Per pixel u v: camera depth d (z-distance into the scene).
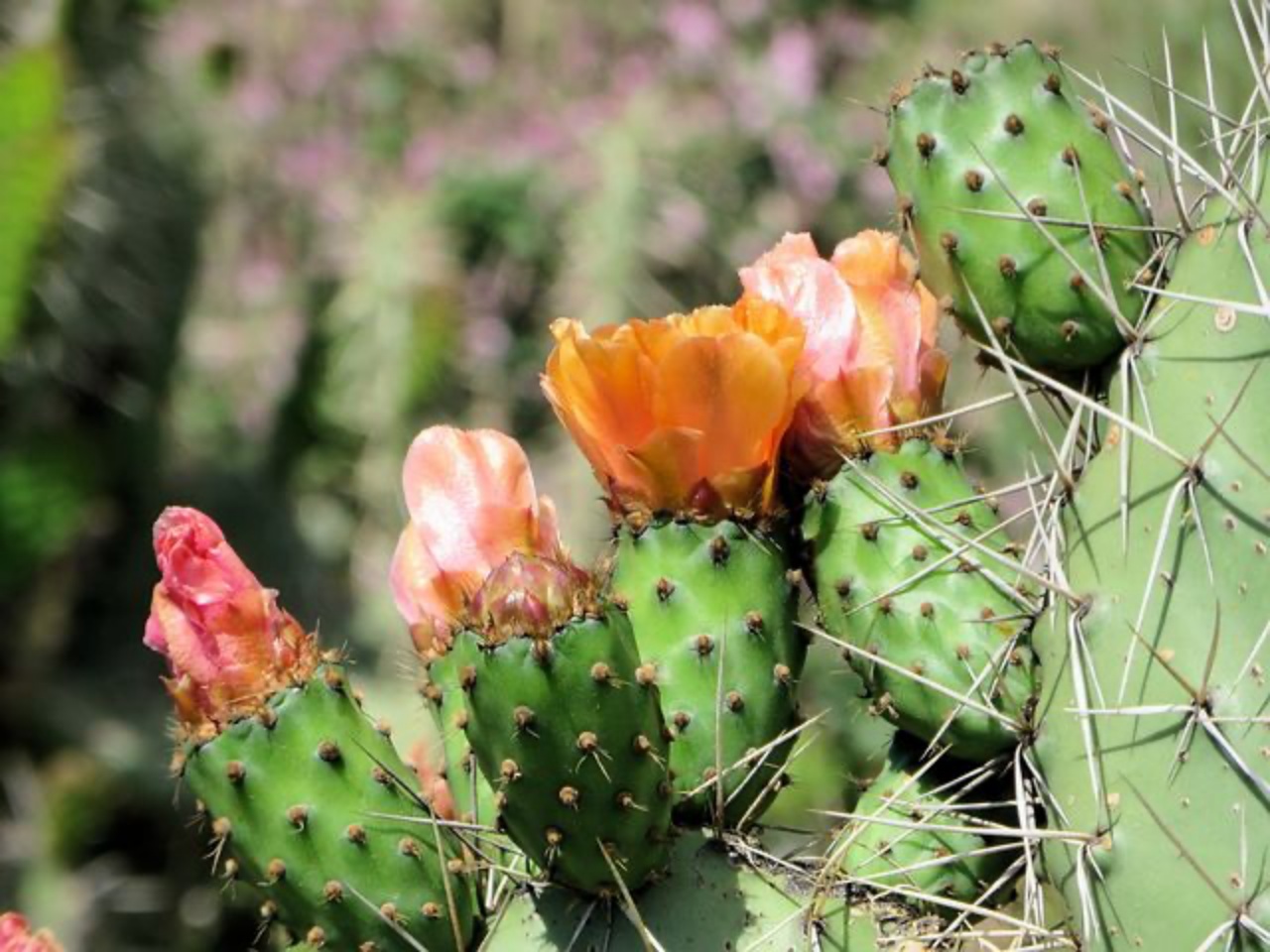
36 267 1.62
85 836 1.59
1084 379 0.77
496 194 1.99
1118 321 0.75
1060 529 0.75
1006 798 0.76
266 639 0.74
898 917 0.75
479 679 0.71
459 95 2.16
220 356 1.95
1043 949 0.74
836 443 0.77
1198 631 0.72
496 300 2.00
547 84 2.16
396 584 0.77
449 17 2.22
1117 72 1.91
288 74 2.15
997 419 1.34
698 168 2.00
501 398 1.98
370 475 1.92
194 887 1.61
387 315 1.96
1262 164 0.74
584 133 2.02
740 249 2.01
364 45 2.17
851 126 2.07
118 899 1.59
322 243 2.03
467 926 0.75
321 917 0.74
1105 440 0.75
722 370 0.74
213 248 1.93
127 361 1.77
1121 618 0.73
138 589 1.75
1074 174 0.76
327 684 0.74
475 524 0.76
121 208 1.74
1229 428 0.73
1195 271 0.74
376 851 0.73
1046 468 1.17
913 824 0.74
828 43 2.14
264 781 0.73
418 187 2.04
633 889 0.73
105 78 1.74
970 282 0.76
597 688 0.70
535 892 0.74
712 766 0.75
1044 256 0.76
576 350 0.74
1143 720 0.73
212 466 1.88
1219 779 0.72
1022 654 0.75
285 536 1.87
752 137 2.03
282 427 1.95
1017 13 2.07
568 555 0.75
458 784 0.76
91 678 1.70
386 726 0.75
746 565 0.75
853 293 0.78
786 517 0.77
